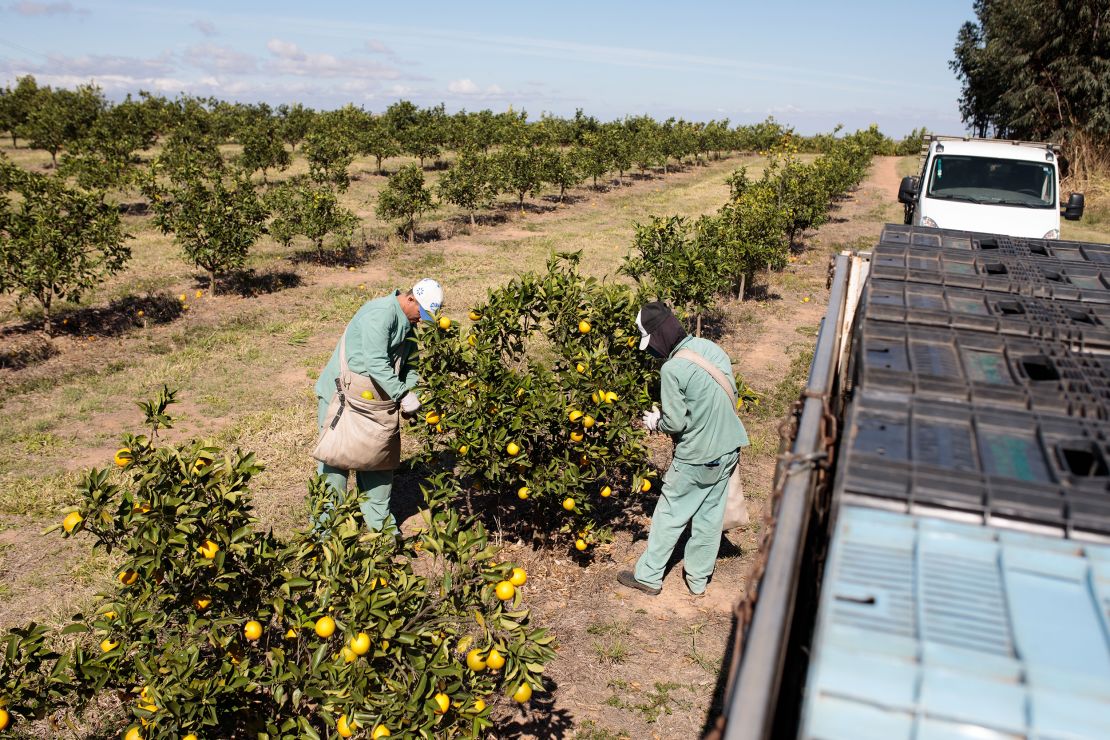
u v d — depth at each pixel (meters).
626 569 4.98
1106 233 18.09
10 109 35.75
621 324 5.06
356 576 3.11
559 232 19.06
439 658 2.94
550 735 3.64
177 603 3.22
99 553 5.19
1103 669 1.32
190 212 12.21
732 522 4.62
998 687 1.31
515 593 3.06
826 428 2.31
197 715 2.92
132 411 7.75
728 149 45.16
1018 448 1.92
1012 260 3.61
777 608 1.55
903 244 3.93
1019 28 27.19
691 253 9.35
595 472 4.91
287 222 15.17
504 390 4.46
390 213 17.22
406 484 6.02
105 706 3.80
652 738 3.64
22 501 5.82
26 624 4.41
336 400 4.64
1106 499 1.65
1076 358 2.45
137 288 12.74
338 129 32.81
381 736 2.76
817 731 1.32
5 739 3.53
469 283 13.21
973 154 10.79
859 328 2.92
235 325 10.75
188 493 3.14
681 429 4.27
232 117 36.16
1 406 7.85
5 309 11.31
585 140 30.33
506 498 5.84
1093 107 25.23
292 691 3.18
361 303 12.00
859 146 32.94
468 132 34.97
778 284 13.39
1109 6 24.20
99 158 23.09
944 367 2.42
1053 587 1.53
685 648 4.25
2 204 10.34
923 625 1.43
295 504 5.72
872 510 1.74
